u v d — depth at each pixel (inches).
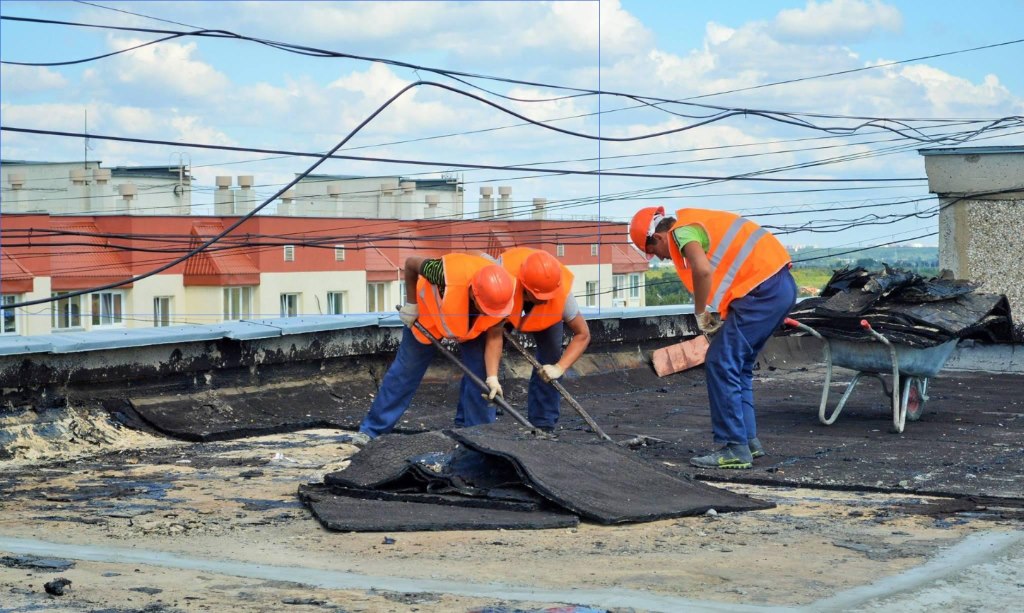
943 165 528.1
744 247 305.0
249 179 1631.4
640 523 230.4
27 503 255.0
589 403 430.9
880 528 227.0
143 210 1701.5
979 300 378.6
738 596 176.6
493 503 239.6
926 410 402.9
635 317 509.4
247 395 390.9
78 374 344.2
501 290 314.7
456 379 439.8
